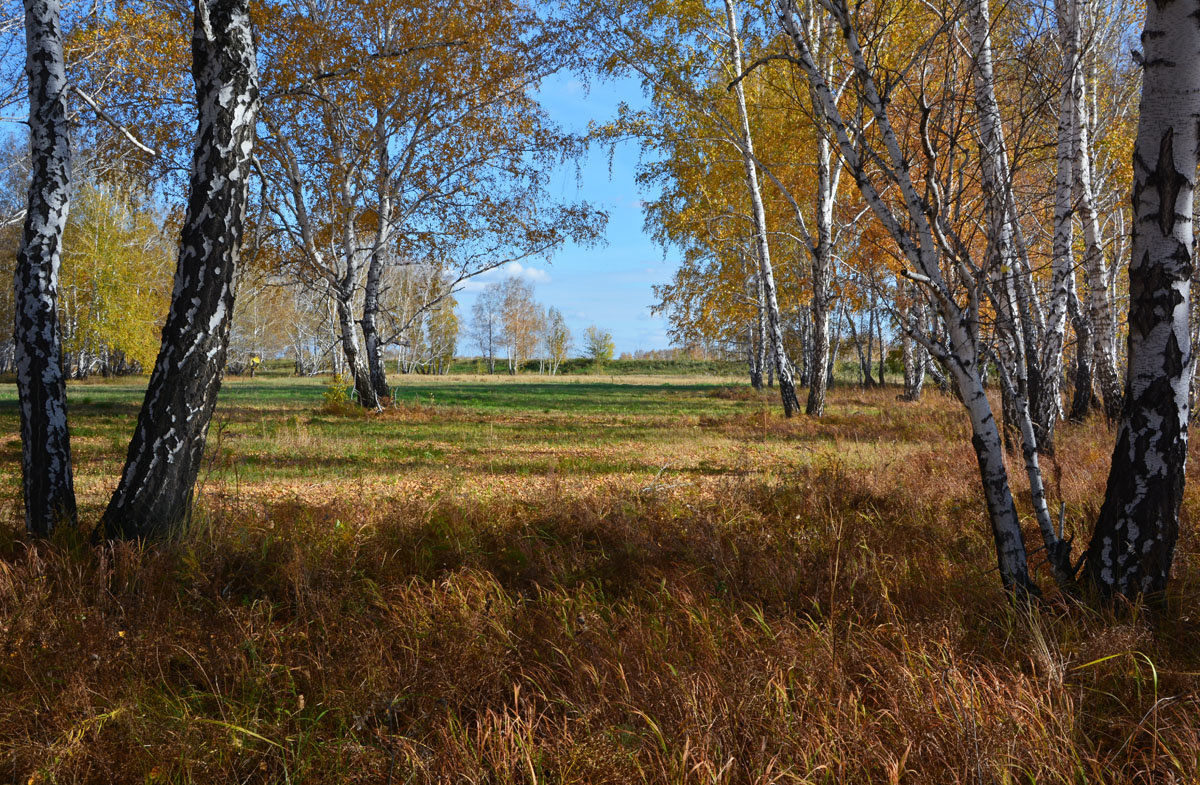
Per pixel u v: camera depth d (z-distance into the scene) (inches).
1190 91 145.9
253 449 473.7
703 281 1085.8
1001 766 96.3
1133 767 103.7
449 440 564.7
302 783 105.0
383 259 831.7
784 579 178.1
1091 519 233.0
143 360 1752.0
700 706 111.3
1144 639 132.6
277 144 681.0
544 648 141.3
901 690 115.2
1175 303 149.4
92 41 454.0
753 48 645.9
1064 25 357.4
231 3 213.2
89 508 264.4
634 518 244.7
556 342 3759.8
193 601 171.2
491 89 705.6
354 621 155.8
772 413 794.2
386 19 699.4
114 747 108.7
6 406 857.5
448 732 111.7
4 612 153.9
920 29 297.9
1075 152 425.7
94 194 1603.1
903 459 425.1
